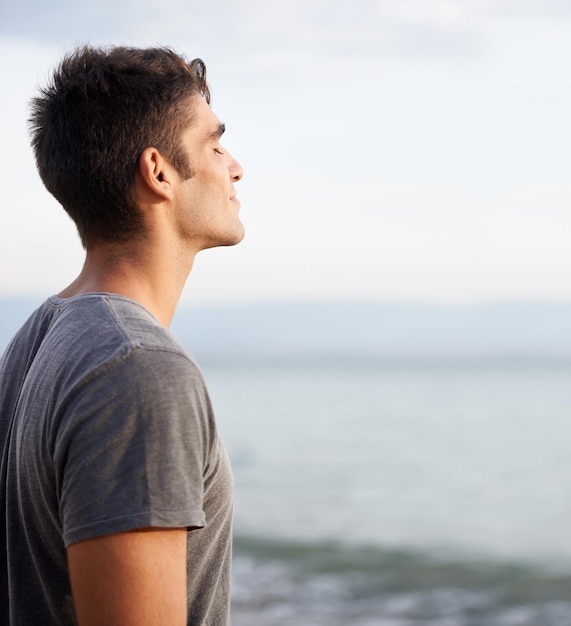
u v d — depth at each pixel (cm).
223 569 138
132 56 136
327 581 939
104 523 105
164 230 135
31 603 123
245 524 1341
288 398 4469
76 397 111
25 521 122
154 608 105
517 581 978
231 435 2756
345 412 3550
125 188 131
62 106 133
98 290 131
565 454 2270
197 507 112
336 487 1767
